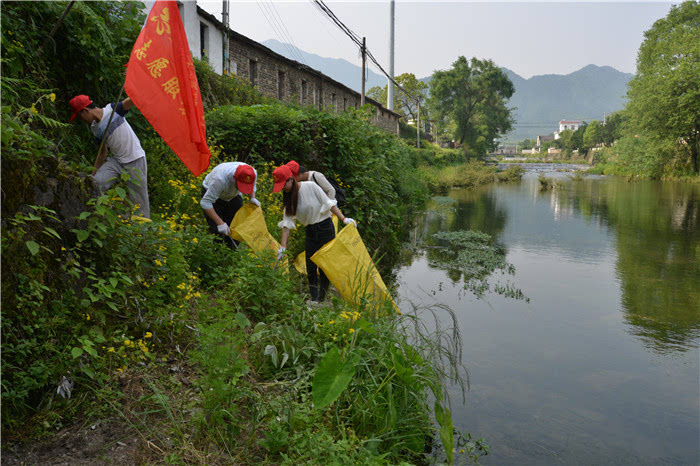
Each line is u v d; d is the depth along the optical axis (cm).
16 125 257
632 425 343
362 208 804
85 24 477
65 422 242
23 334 241
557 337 511
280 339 336
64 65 484
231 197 492
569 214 1625
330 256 473
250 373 316
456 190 2852
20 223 246
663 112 4222
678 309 611
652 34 5100
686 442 323
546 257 935
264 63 2069
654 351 478
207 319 325
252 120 796
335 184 545
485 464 295
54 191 283
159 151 630
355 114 892
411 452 299
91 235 301
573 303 633
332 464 234
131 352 287
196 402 268
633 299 655
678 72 4125
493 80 6794
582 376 420
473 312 589
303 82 2559
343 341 347
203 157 363
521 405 368
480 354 462
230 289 390
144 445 234
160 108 344
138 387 273
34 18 442
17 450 218
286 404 275
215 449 242
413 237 1142
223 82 1253
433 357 366
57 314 257
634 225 1359
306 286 541
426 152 3872
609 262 893
